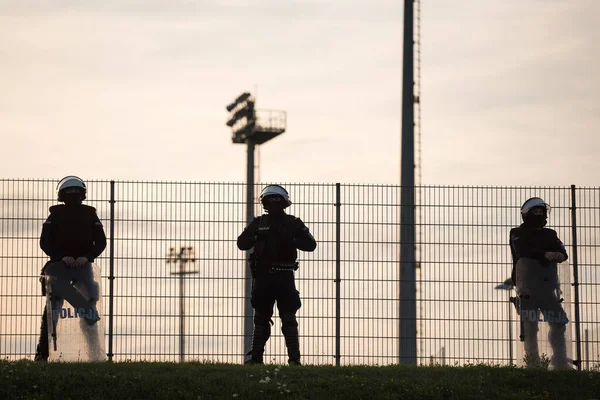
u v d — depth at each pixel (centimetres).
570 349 4116
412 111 8688
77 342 3997
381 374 3759
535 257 4134
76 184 4038
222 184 4644
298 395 3441
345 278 4634
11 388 3406
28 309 4562
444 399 3481
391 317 4631
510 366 4084
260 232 3988
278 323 4578
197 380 3528
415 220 4653
